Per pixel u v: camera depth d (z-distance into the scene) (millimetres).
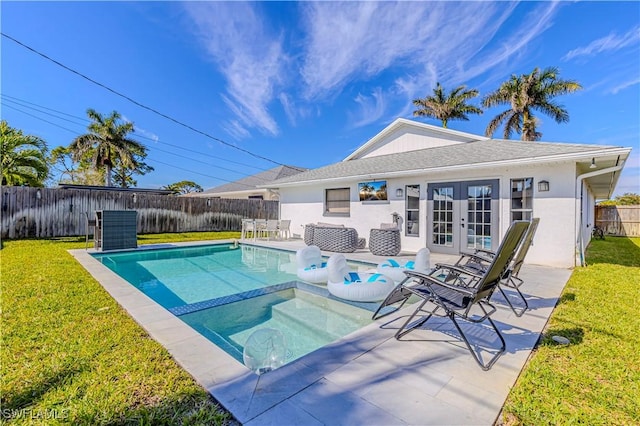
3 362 2279
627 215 15891
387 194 9359
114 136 20953
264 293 4879
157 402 1847
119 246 8445
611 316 3393
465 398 1937
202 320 3986
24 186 10922
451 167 7363
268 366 2271
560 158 5930
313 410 1795
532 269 6047
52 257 7023
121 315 3299
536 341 2787
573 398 1952
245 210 17141
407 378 2158
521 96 19703
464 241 7766
